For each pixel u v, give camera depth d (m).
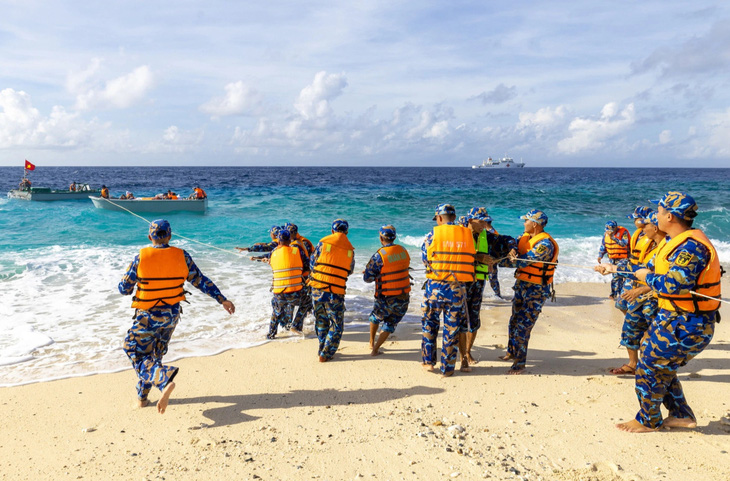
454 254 4.98
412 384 4.96
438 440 3.75
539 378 5.12
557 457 3.48
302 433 3.89
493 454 3.54
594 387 4.85
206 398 4.62
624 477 3.20
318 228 19.25
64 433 3.92
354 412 4.29
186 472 3.32
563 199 34.53
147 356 4.30
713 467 3.30
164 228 4.32
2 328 6.84
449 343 5.07
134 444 3.73
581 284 10.62
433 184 58.41
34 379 5.11
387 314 5.87
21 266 10.88
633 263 6.00
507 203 31.52
